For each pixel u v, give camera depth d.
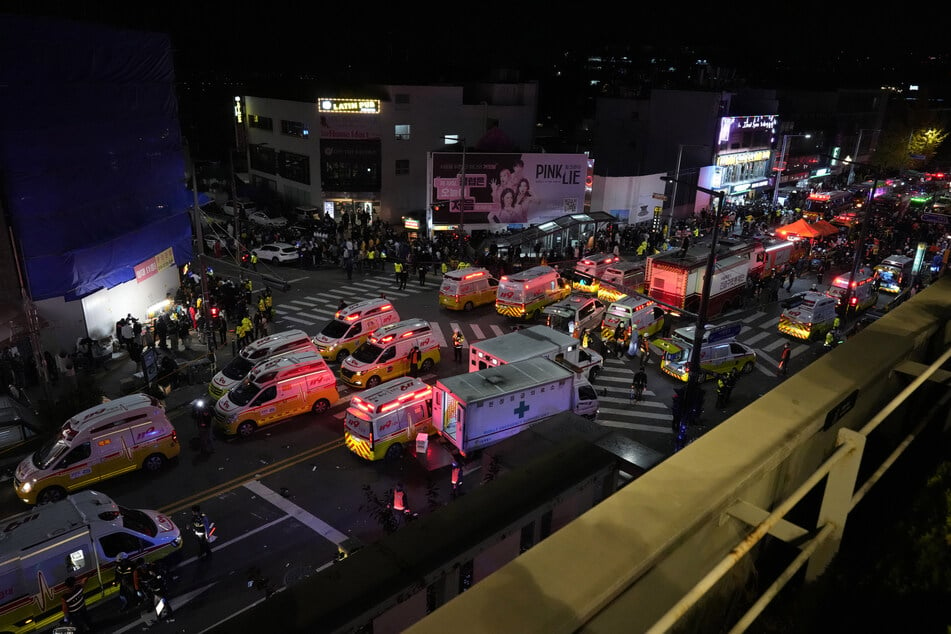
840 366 3.37
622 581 1.88
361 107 57.91
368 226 53.97
